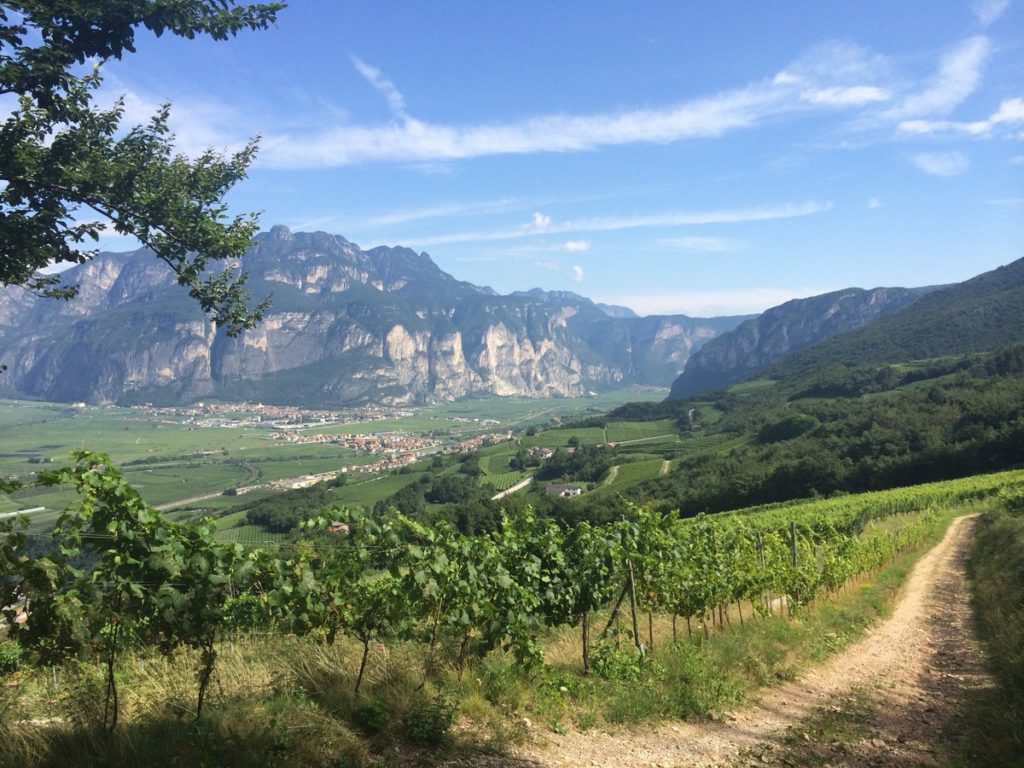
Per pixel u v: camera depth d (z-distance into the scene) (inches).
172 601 171.0
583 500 2691.9
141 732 173.5
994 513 1275.8
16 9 315.9
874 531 1149.7
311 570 218.5
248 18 377.7
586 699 273.0
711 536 493.0
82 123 382.3
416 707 222.7
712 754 230.1
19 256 357.1
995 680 328.5
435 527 275.3
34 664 179.2
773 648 391.5
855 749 239.5
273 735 179.9
